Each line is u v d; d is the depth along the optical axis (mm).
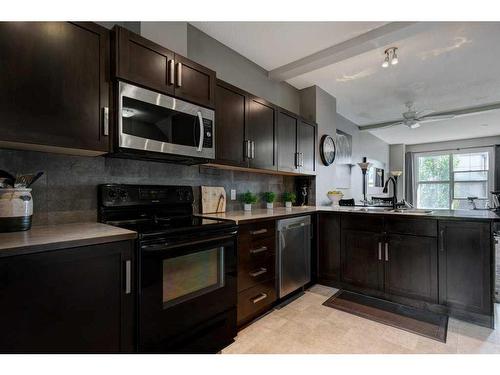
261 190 3184
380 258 2613
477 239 2137
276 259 2443
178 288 1552
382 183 7320
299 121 3256
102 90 1470
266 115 2740
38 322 1060
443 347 1820
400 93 3939
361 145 6027
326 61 2803
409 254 2445
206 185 2516
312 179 3656
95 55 1448
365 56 2857
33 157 1521
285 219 2537
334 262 2938
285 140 3004
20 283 1018
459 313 2211
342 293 2791
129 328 1330
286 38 2541
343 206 3701
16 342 1011
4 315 985
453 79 3439
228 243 1866
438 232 2297
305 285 2906
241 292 2047
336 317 2268
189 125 1879
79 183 1693
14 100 1186
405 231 2467
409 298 2457
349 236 2822
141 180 2018
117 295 1291
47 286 1082
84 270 1185
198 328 1647
